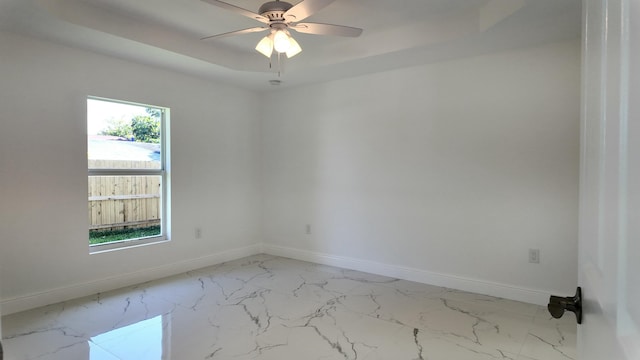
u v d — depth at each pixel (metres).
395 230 3.98
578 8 2.50
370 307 3.13
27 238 3.06
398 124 3.93
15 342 2.51
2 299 2.94
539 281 3.20
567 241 3.08
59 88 3.21
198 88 4.31
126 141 3.82
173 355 2.35
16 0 2.46
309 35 3.48
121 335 2.62
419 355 2.35
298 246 4.78
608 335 0.58
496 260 3.40
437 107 3.68
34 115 3.08
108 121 3.67
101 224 3.64
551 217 3.14
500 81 3.34
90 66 3.40
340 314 2.98
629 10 0.47
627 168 0.48
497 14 2.71
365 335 2.61
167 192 4.12
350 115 4.27
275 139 4.95
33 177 3.09
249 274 4.10
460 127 3.55
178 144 4.14
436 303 3.22
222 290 3.56
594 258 0.71
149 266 3.90
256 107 5.02
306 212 4.68
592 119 0.74
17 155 3.00
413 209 3.85
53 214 3.21
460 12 2.98
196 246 4.34
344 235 4.36
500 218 3.37
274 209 5.00
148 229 4.02
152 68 3.87
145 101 3.81
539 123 3.17
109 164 3.69
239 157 4.81
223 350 2.41
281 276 4.02
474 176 3.49
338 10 2.96
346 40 3.62
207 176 4.44
